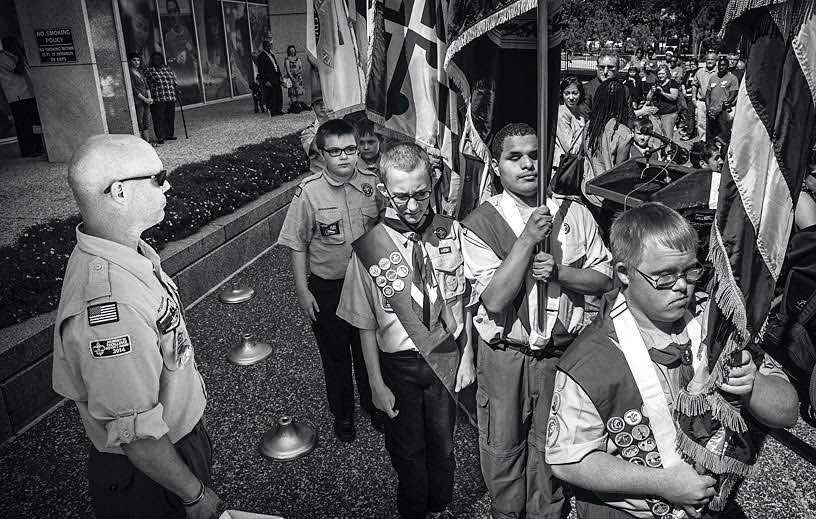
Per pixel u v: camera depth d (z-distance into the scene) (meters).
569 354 1.70
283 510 3.15
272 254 7.50
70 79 10.59
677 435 1.62
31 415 3.97
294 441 3.59
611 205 5.06
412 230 2.56
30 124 11.42
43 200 8.17
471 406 3.20
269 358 4.75
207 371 4.59
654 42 27.06
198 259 6.12
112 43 11.01
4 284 4.59
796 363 3.46
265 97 16.94
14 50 11.12
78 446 3.70
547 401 2.58
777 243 1.61
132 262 1.76
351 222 3.42
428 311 2.54
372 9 3.09
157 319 1.77
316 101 4.96
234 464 3.52
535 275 2.39
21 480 3.41
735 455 1.67
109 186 1.73
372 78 3.17
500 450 2.64
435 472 2.76
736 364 1.61
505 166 2.52
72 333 1.70
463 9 2.48
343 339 3.49
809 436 3.53
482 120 2.81
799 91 1.53
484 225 2.57
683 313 1.62
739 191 1.60
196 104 19.61
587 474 1.64
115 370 1.66
